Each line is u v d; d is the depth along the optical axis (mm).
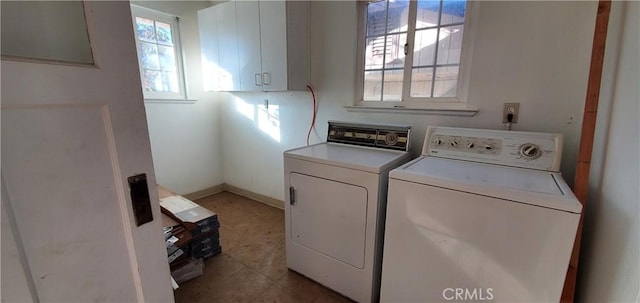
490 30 1573
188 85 2887
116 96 601
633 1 927
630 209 814
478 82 1653
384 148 1838
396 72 2014
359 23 2086
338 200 1517
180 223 1833
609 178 1013
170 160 2846
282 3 2037
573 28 1365
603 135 1103
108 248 636
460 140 1541
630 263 775
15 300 521
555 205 923
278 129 2742
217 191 3330
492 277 1072
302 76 2281
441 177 1167
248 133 3012
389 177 1267
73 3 529
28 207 515
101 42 562
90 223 599
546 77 1459
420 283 1255
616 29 1049
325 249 1631
